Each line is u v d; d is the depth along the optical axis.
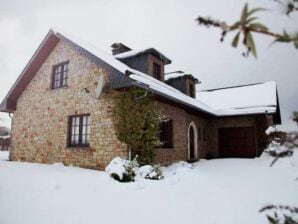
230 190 6.30
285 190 6.20
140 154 8.57
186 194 5.85
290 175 8.28
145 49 11.32
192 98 14.84
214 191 6.20
